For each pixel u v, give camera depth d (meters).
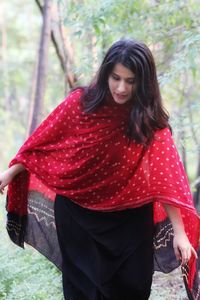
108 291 4.20
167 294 5.41
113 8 6.66
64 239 4.32
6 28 19.41
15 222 4.78
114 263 4.19
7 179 4.40
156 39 7.11
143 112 3.86
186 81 7.87
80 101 4.04
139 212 4.17
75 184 4.15
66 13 7.38
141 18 7.05
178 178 4.00
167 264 4.52
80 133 4.05
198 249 4.32
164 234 4.47
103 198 4.14
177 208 4.07
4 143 17.06
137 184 4.06
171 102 8.37
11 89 17.61
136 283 4.20
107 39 6.96
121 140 3.99
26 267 5.42
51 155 4.23
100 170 4.07
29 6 19.09
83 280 4.30
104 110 3.98
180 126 6.81
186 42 6.12
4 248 5.56
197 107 6.94
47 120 4.21
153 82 3.85
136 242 4.17
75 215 4.25
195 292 4.32
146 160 4.03
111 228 4.17
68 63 8.05
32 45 18.97
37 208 4.75
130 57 3.74
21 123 16.70
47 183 4.26
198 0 7.11
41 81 8.12
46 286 5.20
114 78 3.82
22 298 4.96
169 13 6.93
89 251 4.25
